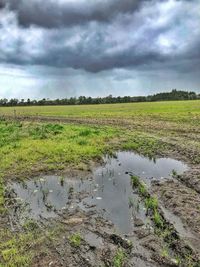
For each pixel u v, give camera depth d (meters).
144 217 10.98
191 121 39.03
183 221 10.29
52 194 13.67
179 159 19.48
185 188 13.55
